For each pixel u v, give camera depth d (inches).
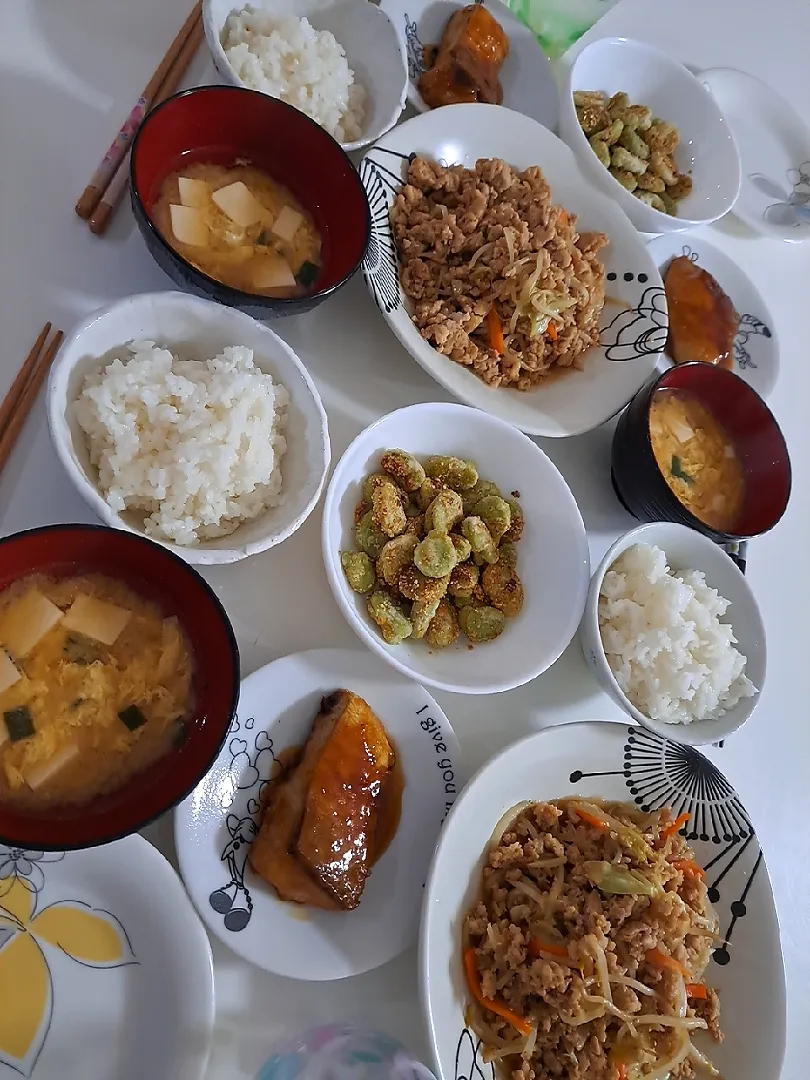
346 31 18.9
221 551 13.7
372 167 18.2
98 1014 12.4
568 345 19.3
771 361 23.2
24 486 14.3
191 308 14.3
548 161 20.7
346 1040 13.1
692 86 23.6
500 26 21.6
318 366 17.8
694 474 20.0
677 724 17.5
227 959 13.7
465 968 14.8
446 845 14.1
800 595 21.9
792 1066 17.6
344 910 13.7
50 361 14.8
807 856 19.3
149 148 14.9
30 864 12.5
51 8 17.1
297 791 14.0
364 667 15.4
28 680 12.7
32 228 15.6
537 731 15.9
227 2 17.0
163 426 13.9
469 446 17.6
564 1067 14.8
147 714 13.2
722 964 16.3
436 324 17.8
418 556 15.9
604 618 17.8
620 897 15.5
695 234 24.7
